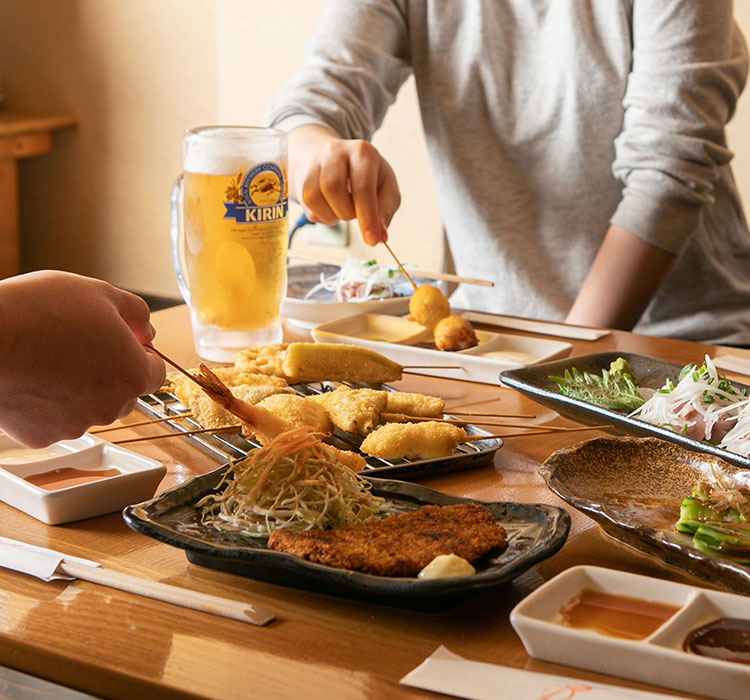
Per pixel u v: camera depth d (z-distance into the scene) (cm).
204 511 83
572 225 217
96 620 70
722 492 81
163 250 380
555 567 79
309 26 320
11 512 89
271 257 133
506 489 96
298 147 180
